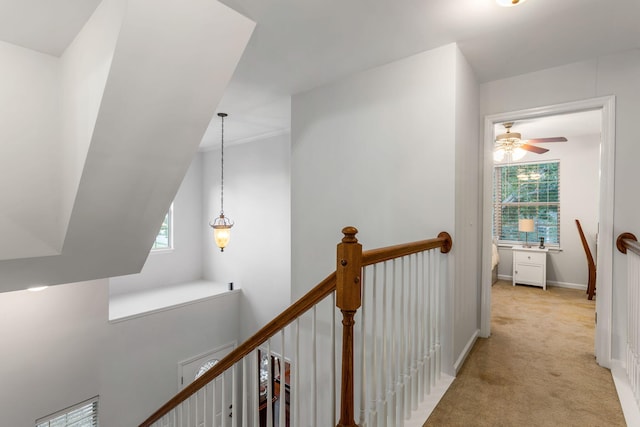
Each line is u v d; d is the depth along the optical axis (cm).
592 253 501
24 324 329
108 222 231
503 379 223
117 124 184
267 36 224
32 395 332
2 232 200
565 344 283
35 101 198
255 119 429
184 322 469
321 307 298
